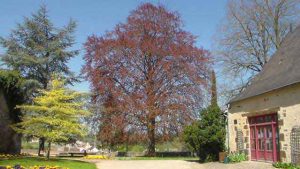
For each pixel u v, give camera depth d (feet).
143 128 101.14
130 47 102.42
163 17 107.55
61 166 56.39
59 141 72.33
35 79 106.32
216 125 72.84
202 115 74.28
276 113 62.64
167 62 101.76
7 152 73.46
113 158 89.81
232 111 77.87
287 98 58.70
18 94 75.87
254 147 69.46
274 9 106.73
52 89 69.10
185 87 103.14
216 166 64.13
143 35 106.01
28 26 111.75
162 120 99.25
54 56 110.93
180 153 106.32
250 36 108.88
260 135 67.72
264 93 64.80
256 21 108.27
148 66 105.60
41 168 49.96
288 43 76.74
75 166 58.80
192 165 68.03
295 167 53.16
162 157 96.78
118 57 103.60
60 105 65.57
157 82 103.14
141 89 102.17
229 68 109.60
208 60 106.93
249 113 70.49
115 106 101.19
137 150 122.21
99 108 100.94
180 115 99.71
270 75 71.72
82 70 106.52
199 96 103.60
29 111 72.54
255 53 108.37
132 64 104.83
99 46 105.09
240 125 74.13
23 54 108.58
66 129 64.95
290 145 57.26
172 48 102.73
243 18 109.29
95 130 102.94
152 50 102.17
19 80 74.59
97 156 92.63
